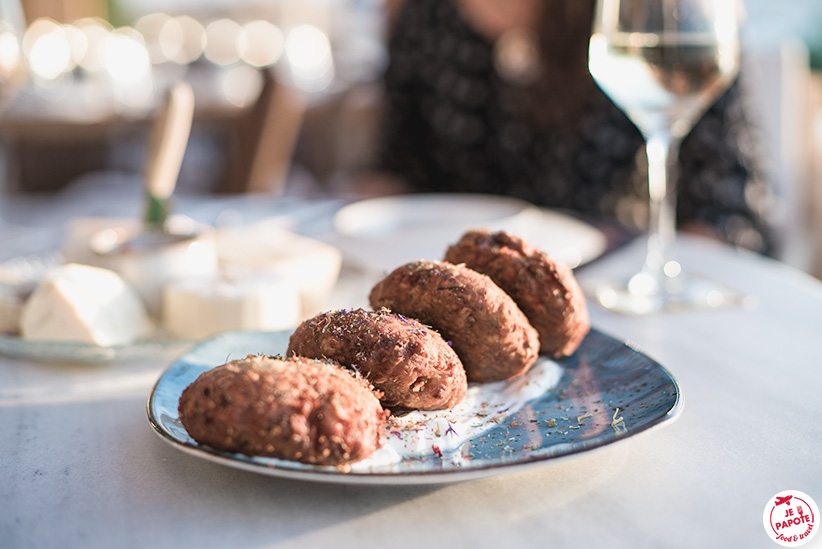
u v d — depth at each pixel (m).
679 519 0.49
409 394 0.59
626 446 0.59
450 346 0.63
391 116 2.69
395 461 0.53
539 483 0.54
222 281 0.91
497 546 0.46
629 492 0.52
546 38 2.30
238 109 3.03
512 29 2.49
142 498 0.52
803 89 2.82
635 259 1.25
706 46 0.93
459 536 0.47
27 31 3.88
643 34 0.93
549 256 0.73
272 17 7.03
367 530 0.48
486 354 0.65
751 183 2.11
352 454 0.50
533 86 2.39
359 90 3.79
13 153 3.46
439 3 2.60
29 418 0.66
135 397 0.71
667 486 0.53
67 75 3.76
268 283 0.90
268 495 0.52
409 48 2.64
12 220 1.80
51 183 3.66
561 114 2.34
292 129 2.27
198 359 0.69
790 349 0.83
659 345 0.85
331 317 0.62
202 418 0.50
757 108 2.54
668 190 1.19
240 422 0.49
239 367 0.52
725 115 2.10
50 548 0.46
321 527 0.48
